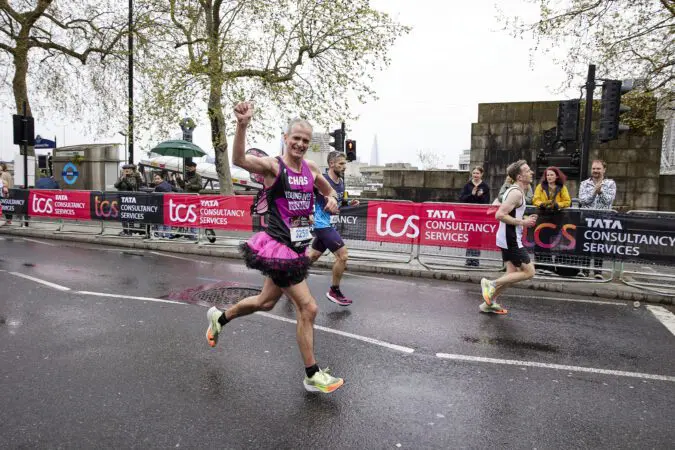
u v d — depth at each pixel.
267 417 3.09
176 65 13.76
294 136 3.29
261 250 3.33
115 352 4.14
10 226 14.05
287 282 3.37
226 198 10.12
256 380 3.64
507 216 5.34
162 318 5.14
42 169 23.22
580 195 7.82
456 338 4.77
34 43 18.19
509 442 2.86
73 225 13.89
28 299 5.86
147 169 30.19
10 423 2.94
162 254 9.91
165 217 10.89
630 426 3.08
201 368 3.84
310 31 13.52
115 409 3.14
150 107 13.52
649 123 14.09
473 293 6.86
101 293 6.23
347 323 5.18
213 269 8.21
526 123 15.91
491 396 3.48
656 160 14.39
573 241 7.39
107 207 11.73
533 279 7.47
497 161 16.28
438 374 3.86
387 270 8.34
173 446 2.72
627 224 7.07
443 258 8.73
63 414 3.06
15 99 17.98
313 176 3.53
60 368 3.78
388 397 3.42
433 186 17.98
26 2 17.55
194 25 14.41
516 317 5.61
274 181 3.28
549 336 4.92
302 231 3.37
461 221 8.05
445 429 2.99
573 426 3.07
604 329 5.22
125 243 10.98
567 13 12.34
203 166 28.17
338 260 5.87
